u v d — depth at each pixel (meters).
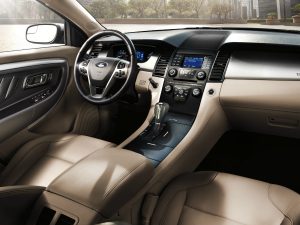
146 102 2.29
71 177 1.13
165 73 2.08
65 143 1.91
